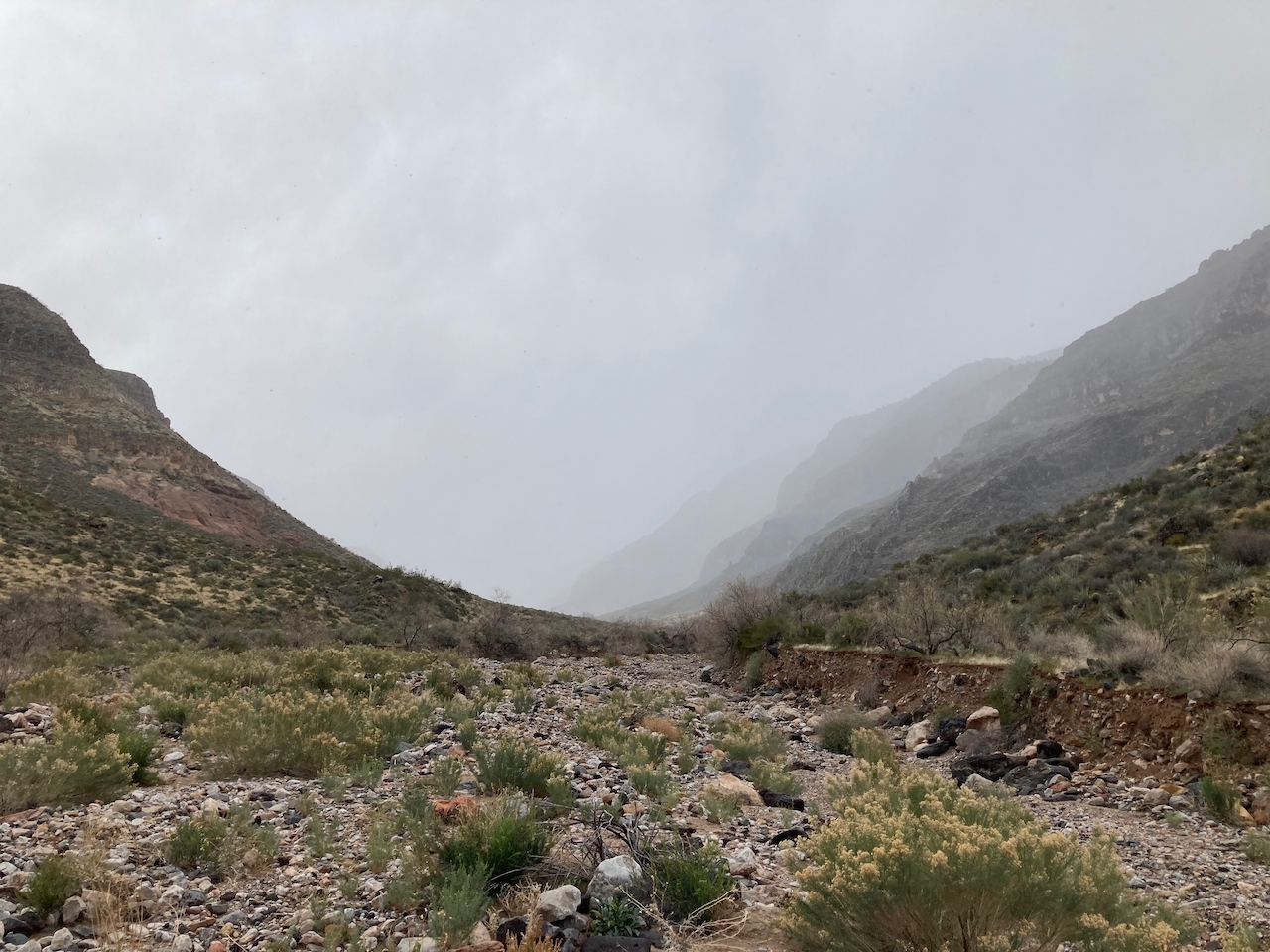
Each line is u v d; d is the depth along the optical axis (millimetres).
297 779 8977
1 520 36625
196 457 68312
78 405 63938
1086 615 24906
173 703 12570
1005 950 3729
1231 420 105562
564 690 23188
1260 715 10344
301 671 17750
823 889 4219
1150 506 37438
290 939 4449
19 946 4152
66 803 7008
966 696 16703
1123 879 4367
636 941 4516
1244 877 7145
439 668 21312
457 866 5391
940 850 3859
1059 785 11383
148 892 4996
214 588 38469
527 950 4129
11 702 12086
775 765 12523
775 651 28641
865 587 46281
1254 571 23844
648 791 9484
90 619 26016
